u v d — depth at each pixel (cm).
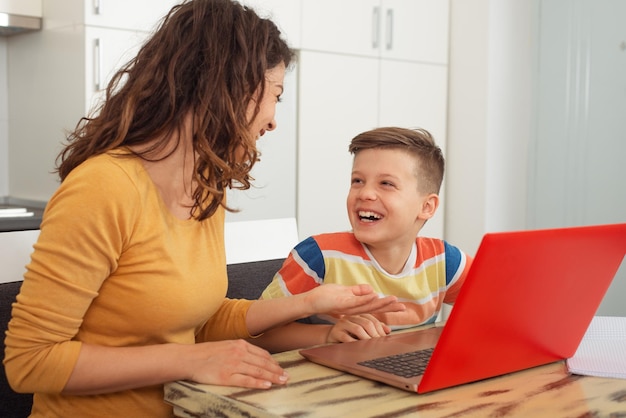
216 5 114
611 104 343
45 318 102
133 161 110
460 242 366
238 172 116
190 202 118
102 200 104
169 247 111
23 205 295
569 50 357
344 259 152
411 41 351
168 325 111
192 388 97
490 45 350
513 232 90
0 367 125
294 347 136
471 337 95
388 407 89
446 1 363
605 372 106
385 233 148
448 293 163
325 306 120
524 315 101
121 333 111
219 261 120
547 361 112
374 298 117
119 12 263
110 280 109
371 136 152
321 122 323
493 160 355
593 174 351
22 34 291
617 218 343
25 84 292
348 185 337
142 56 116
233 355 102
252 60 112
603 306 347
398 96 348
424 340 122
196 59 111
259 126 119
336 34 323
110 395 111
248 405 89
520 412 89
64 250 102
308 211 324
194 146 109
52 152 279
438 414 87
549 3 363
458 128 365
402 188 148
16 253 133
